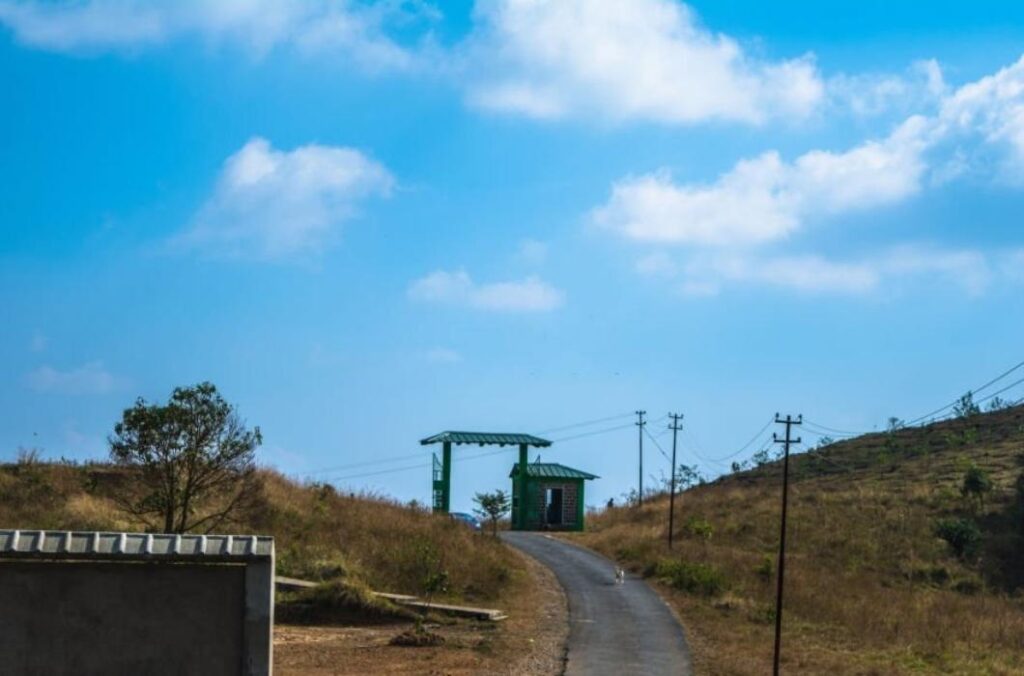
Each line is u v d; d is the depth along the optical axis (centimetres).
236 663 1683
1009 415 9738
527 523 7106
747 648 3356
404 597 3775
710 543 5969
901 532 6253
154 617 1662
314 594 3528
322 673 2605
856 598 4706
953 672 3234
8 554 1592
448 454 7006
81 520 3966
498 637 3281
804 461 9306
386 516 5069
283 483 5256
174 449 3444
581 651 3139
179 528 3531
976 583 5494
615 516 7600
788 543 6112
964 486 6688
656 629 3612
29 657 1611
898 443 9362
